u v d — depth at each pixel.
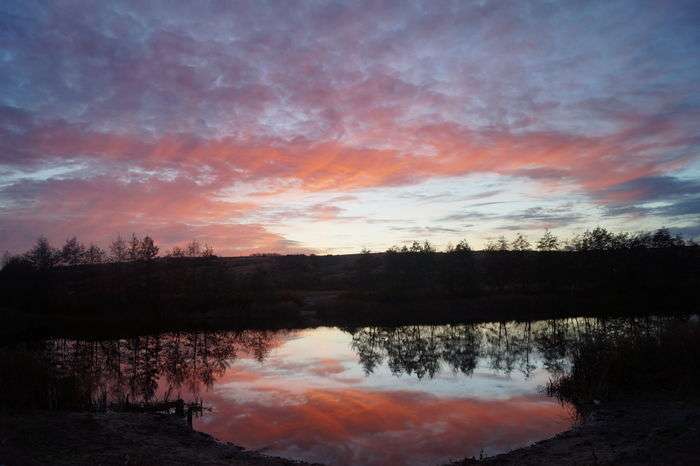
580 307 62.66
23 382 16.67
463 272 73.56
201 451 13.64
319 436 15.98
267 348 40.03
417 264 76.50
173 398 21.61
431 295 70.31
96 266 89.38
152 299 70.12
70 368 28.58
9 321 57.38
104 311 66.75
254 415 18.61
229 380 26.34
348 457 14.11
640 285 69.81
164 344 44.09
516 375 25.66
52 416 15.12
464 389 22.42
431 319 59.31
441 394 21.53
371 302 67.94
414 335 47.28
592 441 13.45
